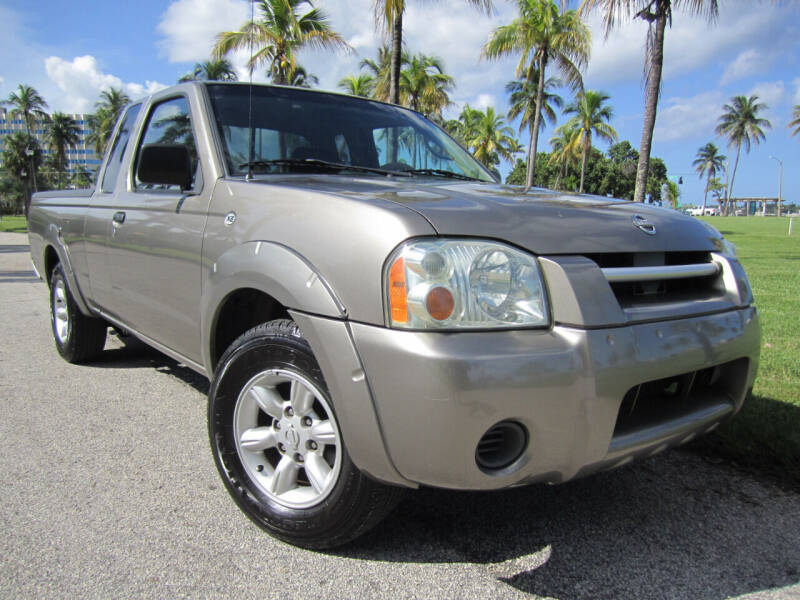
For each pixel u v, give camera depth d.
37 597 1.82
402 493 1.96
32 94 71.56
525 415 1.68
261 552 2.09
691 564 2.08
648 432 1.96
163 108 3.23
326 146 2.96
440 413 1.62
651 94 13.38
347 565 2.03
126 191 3.36
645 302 2.03
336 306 1.80
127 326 3.43
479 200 2.04
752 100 82.81
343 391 1.79
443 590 1.91
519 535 2.25
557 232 1.92
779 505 2.52
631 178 71.38
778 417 3.22
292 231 2.02
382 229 1.78
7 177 85.06
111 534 2.18
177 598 1.83
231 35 15.16
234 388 2.21
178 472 2.69
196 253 2.52
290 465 2.12
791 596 1.92
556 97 37.81
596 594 1.91
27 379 4.01
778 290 9.63
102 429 3.17
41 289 8.34
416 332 1.67
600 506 2.49
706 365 2.05
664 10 12.74
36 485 2.54
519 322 1.74
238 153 2.68
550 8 20.42
